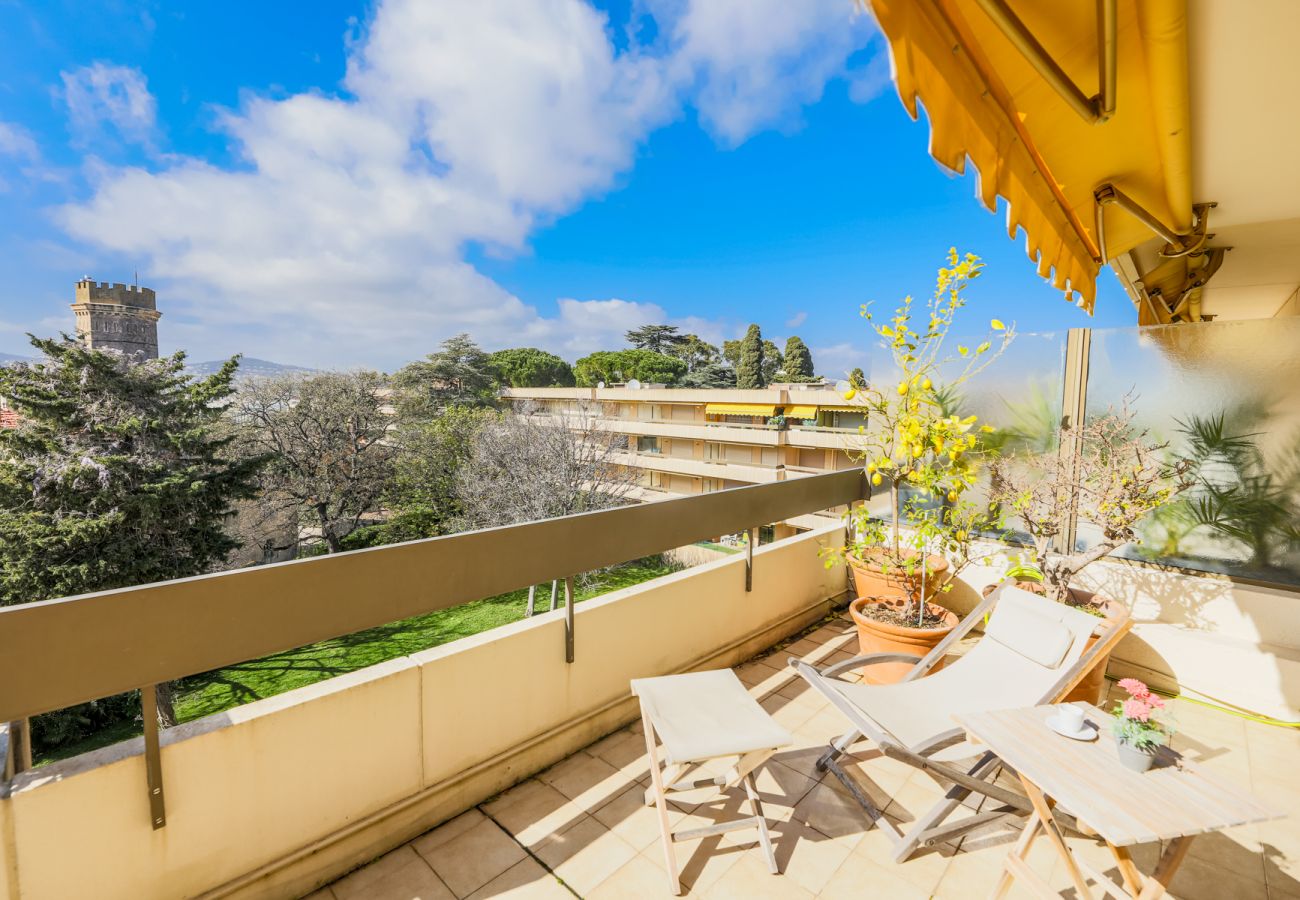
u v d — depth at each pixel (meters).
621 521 2.68
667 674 3.04
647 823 2.21
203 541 18.88
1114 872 2.03
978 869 2.03
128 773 1.58
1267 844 2.18
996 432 4.03
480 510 25.42
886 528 4.00
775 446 36.84
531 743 2.46
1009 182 1.49
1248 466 3.23
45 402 17.19
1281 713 2.95
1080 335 3.69
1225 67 1.62
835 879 1.98
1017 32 1.06
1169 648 3.25
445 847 2.09
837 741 2.49
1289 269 4.21
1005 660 2.48
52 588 15.80
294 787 1.86
